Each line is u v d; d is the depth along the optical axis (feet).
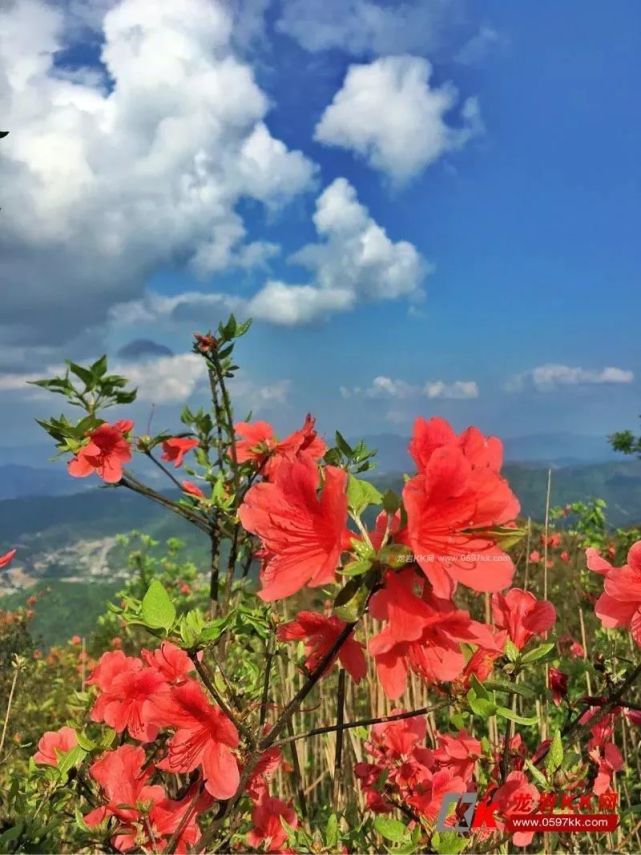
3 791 1.53
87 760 1.63
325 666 1.03
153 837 1.27
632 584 1.28
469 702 1.13
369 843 1.57
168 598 1.11
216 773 1.09
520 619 1.39
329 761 2.29
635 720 1.62
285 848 1.47
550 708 2.04
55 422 2.25
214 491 2.29
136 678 1.38
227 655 1.94
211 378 2.30
